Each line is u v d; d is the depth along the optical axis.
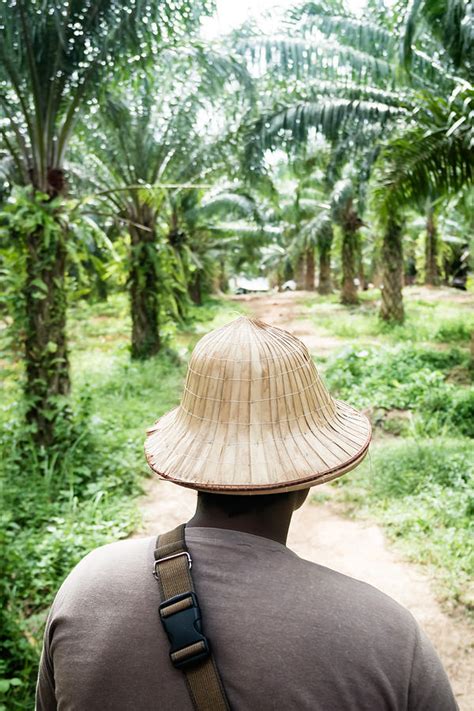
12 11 5.30
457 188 6.94
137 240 11.02
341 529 4.88
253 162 9.27
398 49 6.45
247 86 8.18
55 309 6.22
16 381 6.30
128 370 10.05
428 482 5.35
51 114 5.95
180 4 5.65
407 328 14.50
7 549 3.87
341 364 9.24
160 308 11.35
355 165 10.21
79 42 5.64
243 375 1.06
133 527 5.02
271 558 0.96
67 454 5.93
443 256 29.48
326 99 9.00
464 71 7.05
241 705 0.84
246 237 21.02
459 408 7.22
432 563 4.23
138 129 9.71
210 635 0.88
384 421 7.20
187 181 10.93
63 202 6.00
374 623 0.88
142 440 6.80
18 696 3.00
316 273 40.72
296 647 0.86
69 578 1.03
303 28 8.60
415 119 7.48
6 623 3.35
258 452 1.04
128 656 0.89
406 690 0.85
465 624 3.65
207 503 1.05
